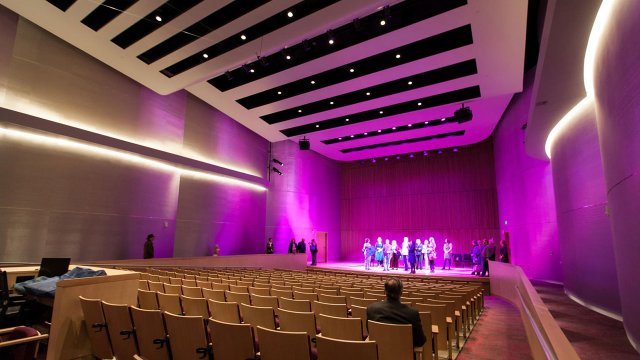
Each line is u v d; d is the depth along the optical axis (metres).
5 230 8.45
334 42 10.01
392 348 2.99
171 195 12.77
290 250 16.56
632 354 4.52
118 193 10.98
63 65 9.89
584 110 7.63
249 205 16.47
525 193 13.12
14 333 2.95
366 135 17.61
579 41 5.03
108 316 3.51
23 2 8.06
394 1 7.82
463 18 8.46
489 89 11.93
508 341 5.30
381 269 16.08
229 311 3.95
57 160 9.55
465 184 18.48
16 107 8.80
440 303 4.92
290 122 15.20
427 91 12.16
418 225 19.33
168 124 12.98
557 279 11.07
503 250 12.83
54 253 9.30
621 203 4.65
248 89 12.21
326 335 3.48
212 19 8.95
